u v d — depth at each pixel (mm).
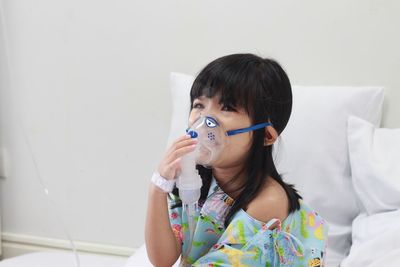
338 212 1506
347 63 1667
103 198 2041
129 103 1909
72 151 2020
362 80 1665
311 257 993
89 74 1920
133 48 1854
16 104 2027
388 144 1475
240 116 964
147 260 1375
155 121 1901
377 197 1375
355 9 1625
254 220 949
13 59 1981
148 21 1816
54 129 2014
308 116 1544
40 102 1998
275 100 991
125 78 1888
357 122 1517
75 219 2100
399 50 1616
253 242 936
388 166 1399
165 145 1911
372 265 1073
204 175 1060
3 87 2021
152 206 995
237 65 977
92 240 2105
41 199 2115
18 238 2188
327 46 1672
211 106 973
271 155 1031
